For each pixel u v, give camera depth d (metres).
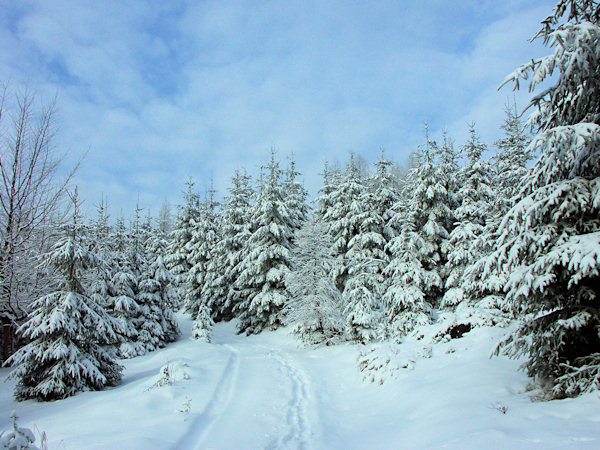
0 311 16.09
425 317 15.64
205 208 35.91
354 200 25.34
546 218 6.36
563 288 6.27
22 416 9.48
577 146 5.36
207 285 31.84
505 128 20.36
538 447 4.23
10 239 15.82
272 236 26.47
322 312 19.03
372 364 11.51
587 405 5.03
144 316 23.25
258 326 26.19
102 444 6.32
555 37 5.49
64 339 11.92
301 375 13.24
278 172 27.66
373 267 18.48
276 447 6.79
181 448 6.62
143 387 10.77
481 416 5.89
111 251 23.31
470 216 17.55
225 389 11.12
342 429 7.84
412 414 7.43
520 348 6.80
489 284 13.37
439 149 22.19
